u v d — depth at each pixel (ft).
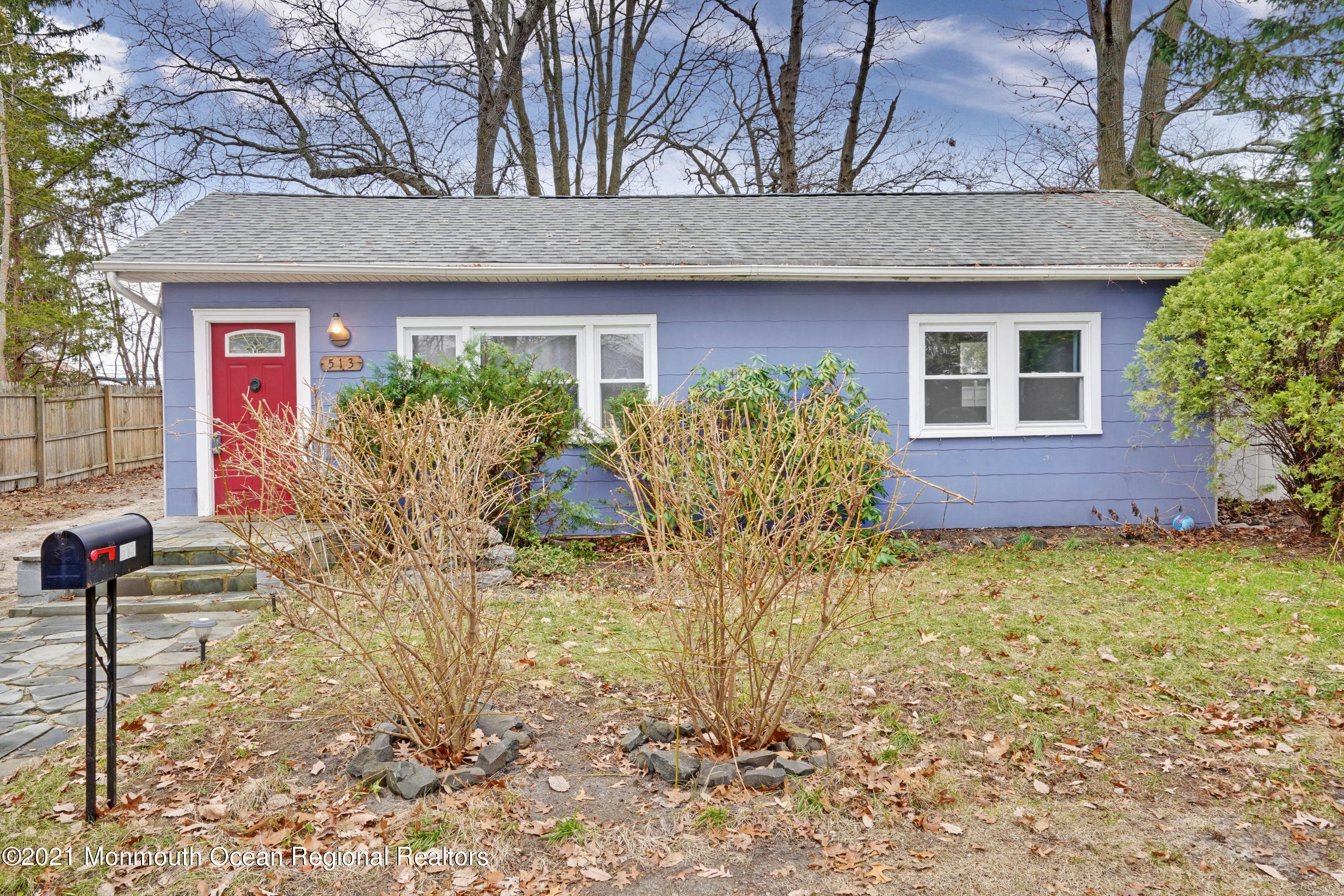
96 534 9.86
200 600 21.61
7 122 54.90
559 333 31.01
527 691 14.70
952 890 8.89
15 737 13.09
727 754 11.49
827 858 9.44
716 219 36.06
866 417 26.76
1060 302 31.63
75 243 65.77
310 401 29.91
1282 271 25.55
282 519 15.20
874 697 14.39
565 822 10.00
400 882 8.96
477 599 11.70
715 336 31.24
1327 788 11.30
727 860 9.39
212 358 29.76
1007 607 20.01
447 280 30.17
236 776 11.32
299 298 29.86
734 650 11.33
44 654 17.80
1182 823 10.43
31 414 47.60
